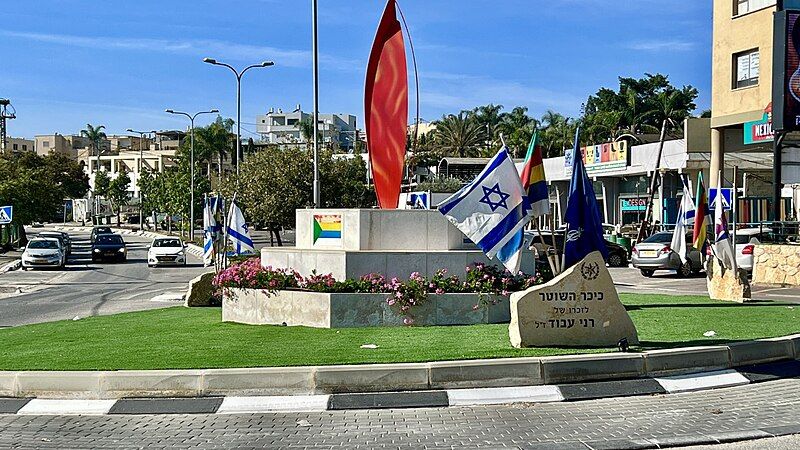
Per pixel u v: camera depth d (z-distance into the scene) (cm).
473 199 1174
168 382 957
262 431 822
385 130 1664
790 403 898
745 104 3228
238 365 1016
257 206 4300
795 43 2550
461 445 758
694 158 3981
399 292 1395
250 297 1516
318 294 1409
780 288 2211
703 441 755
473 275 1453
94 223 11631
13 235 6494
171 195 7600
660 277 2869
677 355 1030
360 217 1509
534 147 1232
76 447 779
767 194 4103
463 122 8644
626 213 4862
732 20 3269
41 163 9056
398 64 1669
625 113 7275
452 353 1065
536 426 821
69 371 996
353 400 923
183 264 4438
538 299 1112
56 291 2897
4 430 845
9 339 1409
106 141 15638
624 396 946
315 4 2945
